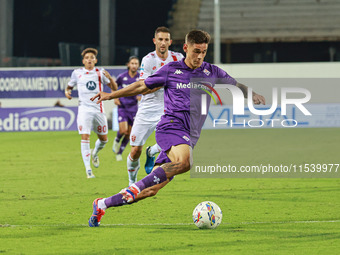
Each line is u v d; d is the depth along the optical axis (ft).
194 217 44.57
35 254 37.27
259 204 56.03
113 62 197.77
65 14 275.18
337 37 212.84
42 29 274.36
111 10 229.45
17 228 45.60
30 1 269.64
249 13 230.68
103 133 79.61
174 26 234.58
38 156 103.65
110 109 156.97
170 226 45.68
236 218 48.75
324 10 227.81
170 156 43.91
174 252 37.29
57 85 154.30
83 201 59.16
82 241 40.73
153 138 137.08
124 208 54.03
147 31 278.87
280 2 232.32
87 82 77.15
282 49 222.69
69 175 79.92
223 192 64.34
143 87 44.19
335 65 154.30
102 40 228.84
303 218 48.47
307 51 221.87
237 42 216.74
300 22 224.74
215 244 39.32
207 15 235.61
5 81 154.20
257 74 155.33
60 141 129.90
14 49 270.67
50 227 45.91
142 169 85.20
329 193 63.26
